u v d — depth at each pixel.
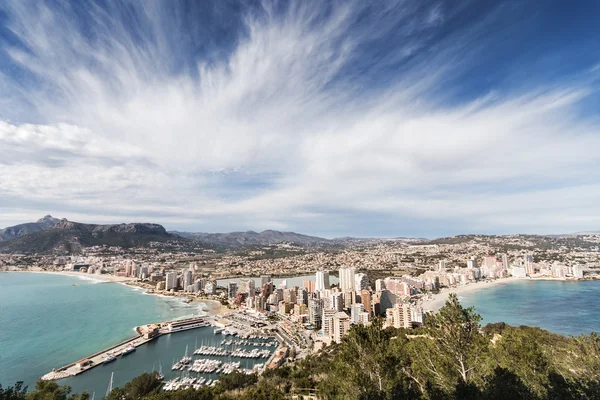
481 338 31.27
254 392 69.25
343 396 31.47
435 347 34.00
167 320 178.50
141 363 116.69
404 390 29.61
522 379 33.88
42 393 47.44
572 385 31.03
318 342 137.75
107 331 151.62
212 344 140.38
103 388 95.44
